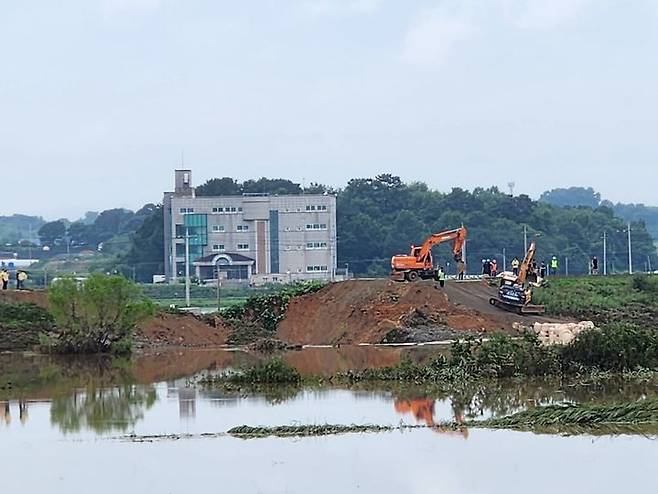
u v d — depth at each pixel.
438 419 41.88
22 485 31.64
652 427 39.34
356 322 79.88
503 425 40.03
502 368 54.94
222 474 32.47
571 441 36.75
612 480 30.75
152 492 30.45
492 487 30.22
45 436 39.88
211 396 49.88
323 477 31.73
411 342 74.75
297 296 86.81
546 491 29.62
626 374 54.97
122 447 37.28
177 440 38.44
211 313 90.50
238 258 167.75
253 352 73.56
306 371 58.56
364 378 54.75
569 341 58.00
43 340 76.50
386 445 36.50
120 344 74.75
